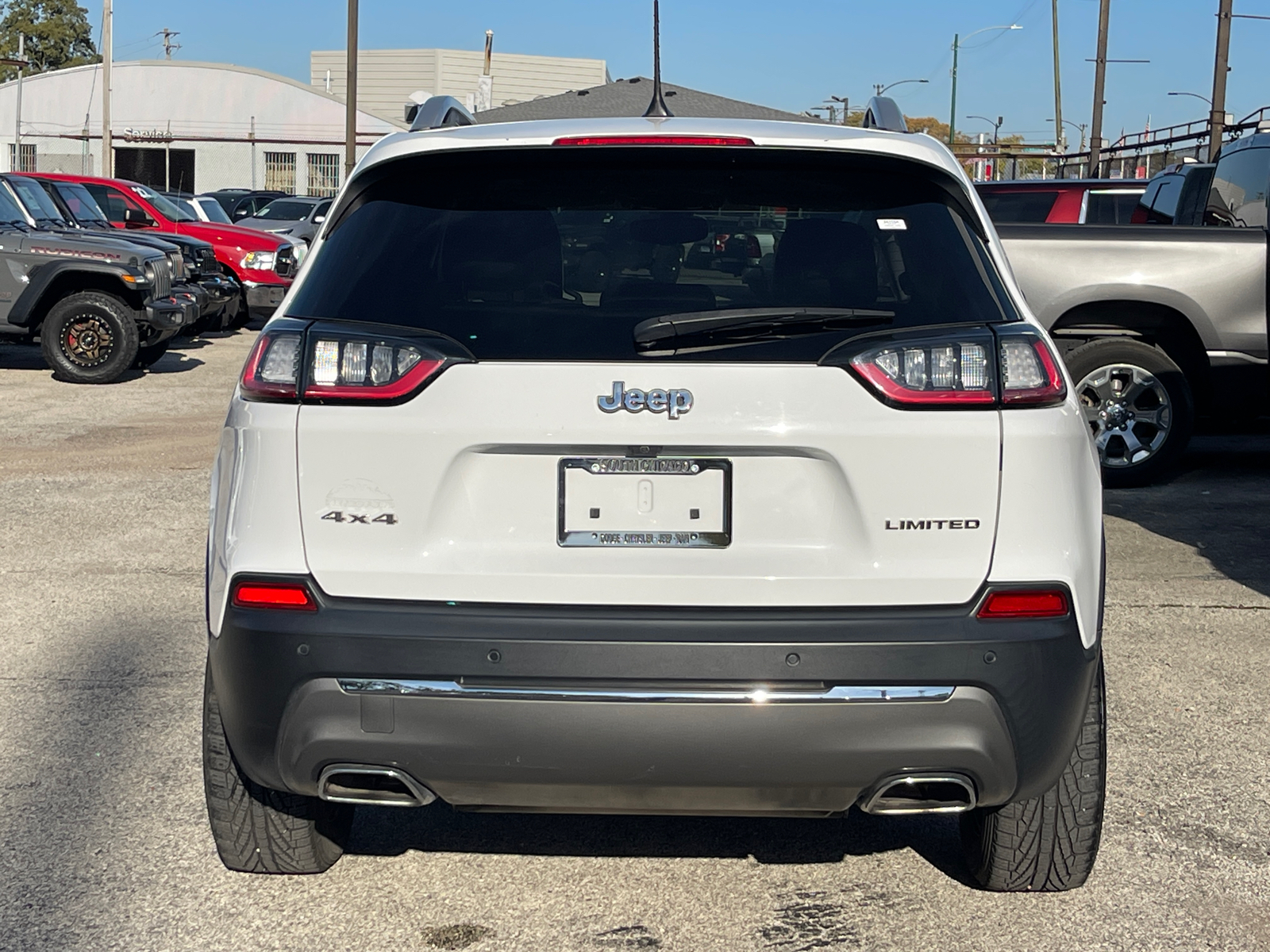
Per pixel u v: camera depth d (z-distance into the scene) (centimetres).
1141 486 872
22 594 614
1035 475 276
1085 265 827
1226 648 548
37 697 477
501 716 270
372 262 296
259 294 1930
